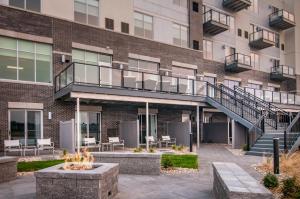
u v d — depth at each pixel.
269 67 37.03
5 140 15.78
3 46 17.02
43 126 17.91
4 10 16.94
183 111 25.55
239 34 33.28
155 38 24.66
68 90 16.12
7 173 9.40
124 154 10.62
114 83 17.58
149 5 24.42
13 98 16.92
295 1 39.66
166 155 15.16
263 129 18.09
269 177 7.62
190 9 27.27
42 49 18.33
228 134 24.78
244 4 31.22
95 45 20.41
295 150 15.20
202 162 13.34
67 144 17.31
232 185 5.25
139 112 22.56
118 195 7.54
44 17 18.34
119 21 22.25
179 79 20.92
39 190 6.56
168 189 8.20
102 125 20.47
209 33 30.11
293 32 38.94
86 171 6.54
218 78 29.94
